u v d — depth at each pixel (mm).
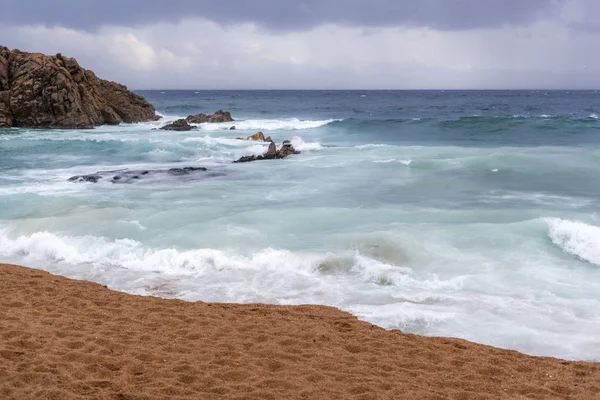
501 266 10820
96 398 5453
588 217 13938
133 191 17859
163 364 6395
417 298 9406
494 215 14398
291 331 7695
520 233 12492
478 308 8969
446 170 21062
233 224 13578
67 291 9242
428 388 6023
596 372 6672
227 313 8438
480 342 7816
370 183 19047
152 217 14273
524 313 8773
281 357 6781
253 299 9461
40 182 19484
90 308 8430
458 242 12156
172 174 21000
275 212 14461
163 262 11156
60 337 7105
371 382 6094
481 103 99562
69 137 32969
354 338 7551
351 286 10016
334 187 18422
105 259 11531
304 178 20031
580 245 11781
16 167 23125
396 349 7191
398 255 11469
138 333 7410
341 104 95688
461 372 6547
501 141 33938
